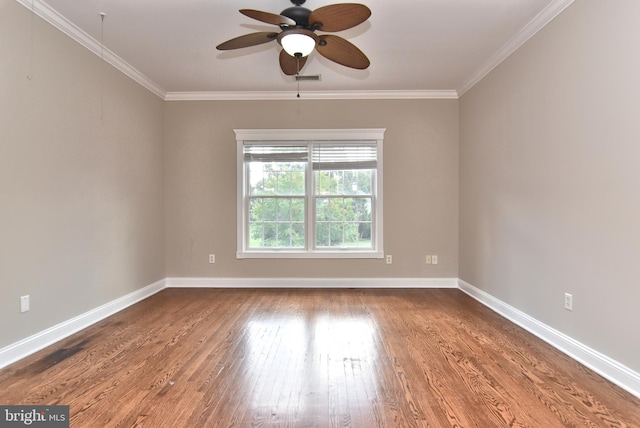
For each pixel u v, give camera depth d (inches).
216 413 74.8
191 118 192.1
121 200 153.1
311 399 80.3
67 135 121.0
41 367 95.7
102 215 140.3
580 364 97.7
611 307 88.8
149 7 111.0
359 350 107.7
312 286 192.1
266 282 192.5
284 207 196.1
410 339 116.5
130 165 159.9
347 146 192.2
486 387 85.4
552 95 111.3
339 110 191.5
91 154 133.6
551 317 112.3
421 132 191.5
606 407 76.7
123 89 154.2
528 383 87.3
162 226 190.1
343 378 90.1
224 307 154.4
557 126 108.9
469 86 175.0
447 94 190.2
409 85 181.3
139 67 157.5
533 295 122.0
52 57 114.0
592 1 94.3
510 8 111.7
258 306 155.9
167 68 158.6
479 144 164.6
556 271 109.8
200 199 193.3
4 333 97.7
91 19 117.6
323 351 107.0
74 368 95.2
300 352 106.2
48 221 112.9
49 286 113.3
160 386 85.8
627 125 83.8
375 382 88.0
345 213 195.3
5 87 97.7
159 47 138.6
